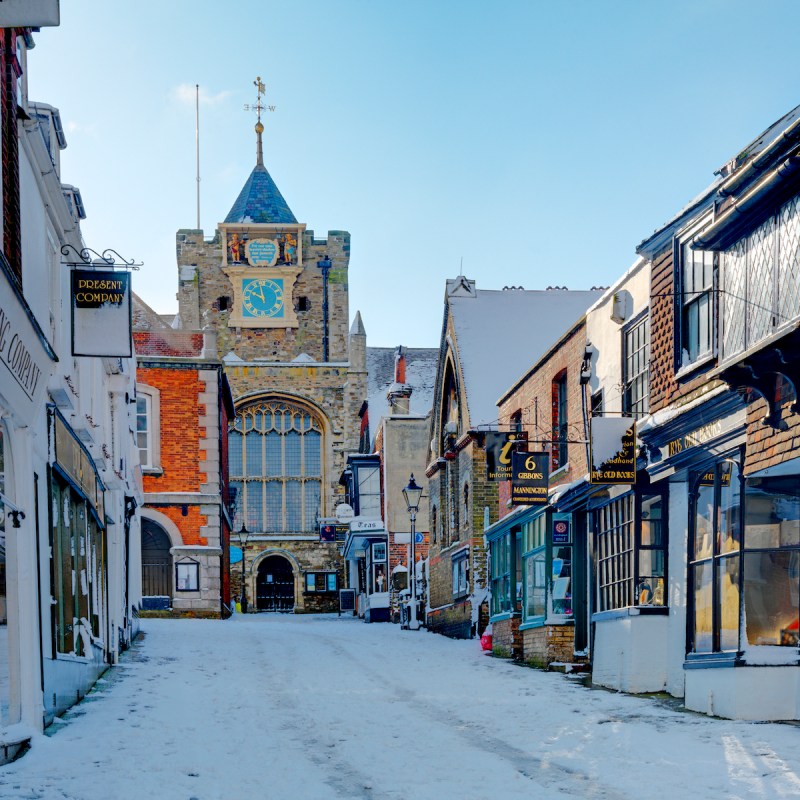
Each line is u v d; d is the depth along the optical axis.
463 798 9.63
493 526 27.12
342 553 67.31
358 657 25.44
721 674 14.10
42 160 13.62
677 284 16.58
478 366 35.97
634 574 17.88
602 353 20.73
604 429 17.27
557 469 24.31
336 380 73.06
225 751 12.32
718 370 13.07
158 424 46.66
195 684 19.41
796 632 13.73
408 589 43.22
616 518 19.05
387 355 81.81
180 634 31.39
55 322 15.70
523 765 11.17
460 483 35.78
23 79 13.91
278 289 76.81
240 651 26.39
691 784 9.90
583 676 20.58
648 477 17.64
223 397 52.22
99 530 20.58
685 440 15.77
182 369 47.00
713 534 14.86
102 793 9.95
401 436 50.22
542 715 14.92
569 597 22.44
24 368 12.06
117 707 15.95
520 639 25.33
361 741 12.94
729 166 14.99
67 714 15.09
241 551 70.62
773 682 13.62
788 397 12.69
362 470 57.22
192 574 46.34
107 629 21.55
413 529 41.19
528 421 26.62
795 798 9.22
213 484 46.84
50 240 15.54
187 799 9.76
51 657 13.94
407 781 10.48
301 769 11.17
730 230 14.21
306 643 29.61
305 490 72.75
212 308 76.69
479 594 33.12
